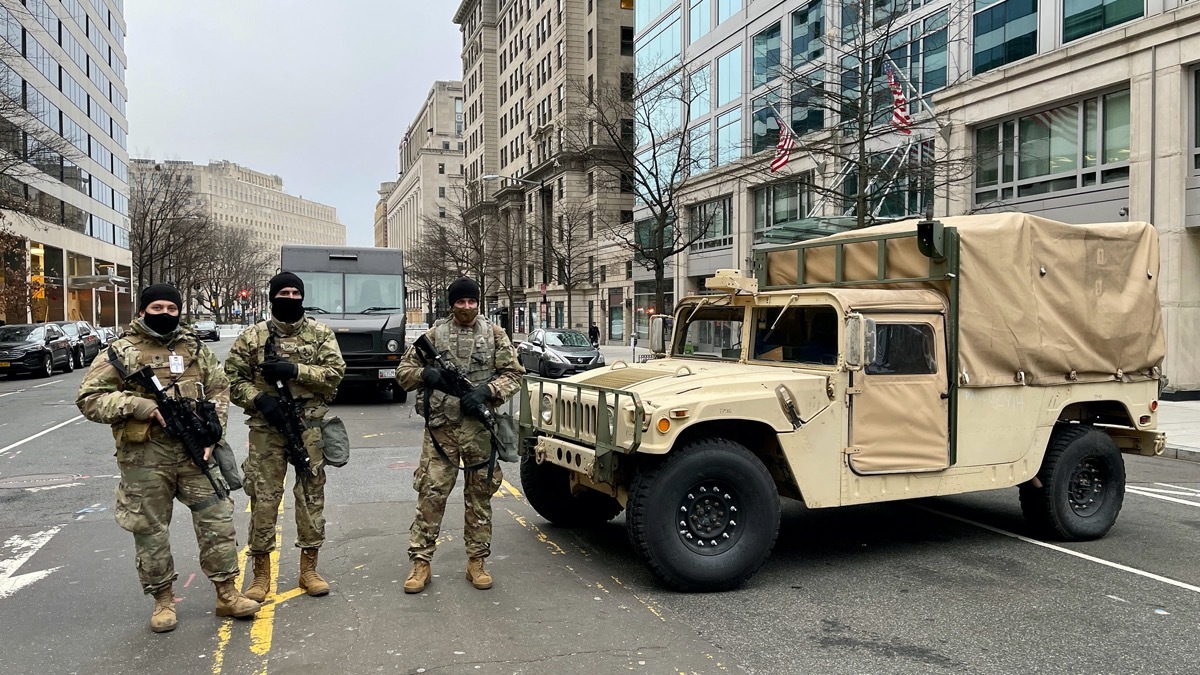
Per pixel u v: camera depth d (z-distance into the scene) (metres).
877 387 5.39
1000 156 18.91
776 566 5.57
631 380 5.52
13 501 7.43
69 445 10.78
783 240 16.89
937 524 6.80
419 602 4.70
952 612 4.64
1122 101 16.30
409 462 9.58
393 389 16.53
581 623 4.38
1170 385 15.62
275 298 4.51
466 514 4.97
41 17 42.19
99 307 56.88
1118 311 6.41
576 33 51.81
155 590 4.23
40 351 23.34
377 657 3.90
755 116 28.88
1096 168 16.77
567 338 23.69
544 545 6.02
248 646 4.04
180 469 4.25
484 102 74.62
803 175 24.47
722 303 6.38
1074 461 6.16
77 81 50.22
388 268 16.58
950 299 5.65
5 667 3.79
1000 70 18.33
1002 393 5.86
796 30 26.11
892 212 21.56
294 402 4.58
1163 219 15.48
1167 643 4.18
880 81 20.36
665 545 4.79
